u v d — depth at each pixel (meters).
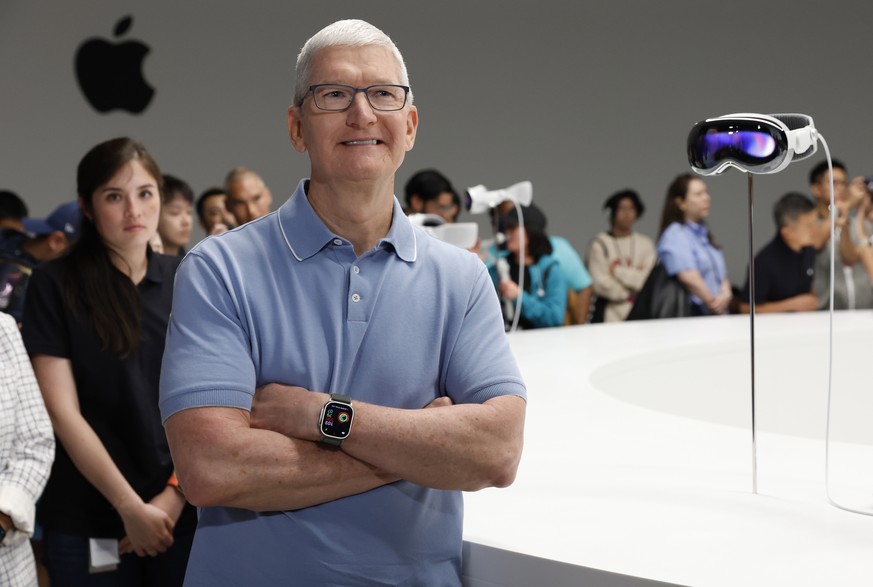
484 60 6.22
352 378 1.24
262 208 4.11
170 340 1.22
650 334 3.14
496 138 6.27
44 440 1.70
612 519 1.31
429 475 1.17
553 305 3.98
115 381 1.93
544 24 6.27
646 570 1.12
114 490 1.88
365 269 1.25
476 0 6.18
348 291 1.24
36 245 3.24
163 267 2.04
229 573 1.20
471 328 1.31
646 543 1.22
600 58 6.34
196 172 5.79
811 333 3.03
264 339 1.22
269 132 5.89
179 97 5.73
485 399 1.26
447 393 1.31
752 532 1.25
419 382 1.26
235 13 5.79
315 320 1.24
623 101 6.38
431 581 1.23
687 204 4.39
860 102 6.55
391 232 1.27
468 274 1.32
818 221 4.44
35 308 1.94
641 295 4.43
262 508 1.17
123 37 5.61
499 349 1.31
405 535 1.21
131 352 1.93
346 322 1.24
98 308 1.92
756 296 4.43
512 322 3.86
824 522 1.28
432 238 1.34
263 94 5.87
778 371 2.98
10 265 2.89
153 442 1.95
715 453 1.64
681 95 6.43
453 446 1.18
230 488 1.14
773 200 6.40
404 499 1.22
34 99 5.51
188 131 5.76
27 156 5.52
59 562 1.94
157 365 1.97
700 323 3.41
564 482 1.49
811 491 1.41
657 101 6.40
